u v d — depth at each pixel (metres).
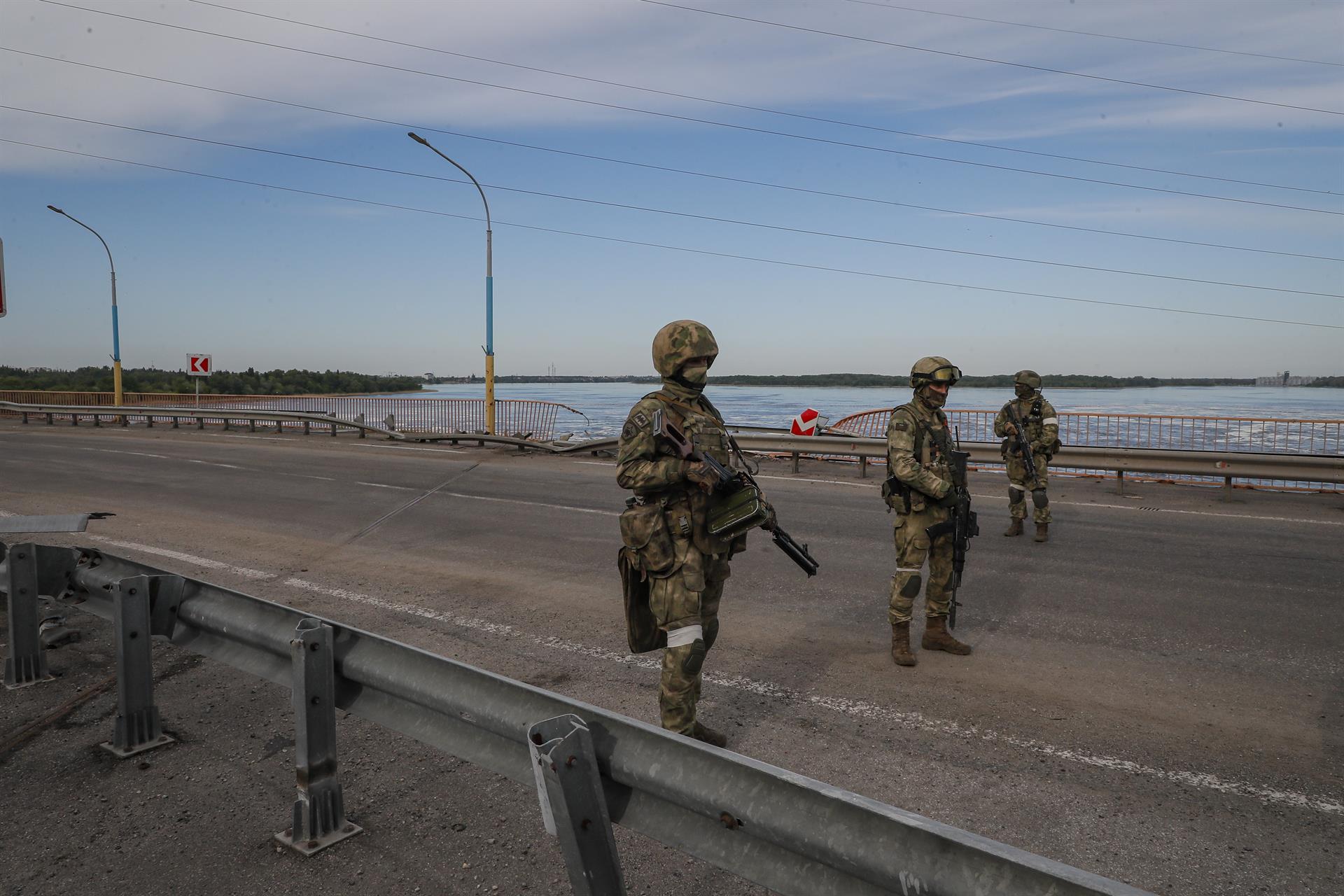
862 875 1.62
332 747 3.02
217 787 3.41
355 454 18.09
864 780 3.48
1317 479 10.45
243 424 28.41
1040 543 8.30
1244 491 11.82
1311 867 2.85
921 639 5.44
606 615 5.97
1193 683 4.59
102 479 13.75
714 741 3.67
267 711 4.18
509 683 2.34
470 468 15.33
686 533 3.33
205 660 4.90
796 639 5.42
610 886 2.01
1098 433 16.12
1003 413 8.61
